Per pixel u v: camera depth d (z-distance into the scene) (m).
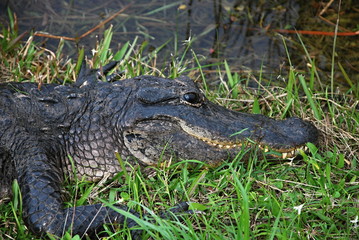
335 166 7.45
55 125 7.25
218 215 6.58
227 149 7.25
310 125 7.61
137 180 6.95
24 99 7.36
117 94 7.30
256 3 12.34
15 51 9.69
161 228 5.75
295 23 11.70
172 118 7.00
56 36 10.91
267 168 7.45
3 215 6.68
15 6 11.98
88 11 12.00
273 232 5.63
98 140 7.23
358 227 6.25
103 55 9.74
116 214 6.38
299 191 7.01
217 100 9.00
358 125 8.25
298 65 10.54
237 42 11.20
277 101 8.81
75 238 6.02
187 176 7.12
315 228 6.42
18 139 7.05
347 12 11.95
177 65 9.71
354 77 10.14
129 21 11.75
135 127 7.02
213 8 12.23
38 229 6.23
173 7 12.24
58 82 9.15
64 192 6.83
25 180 6.64
